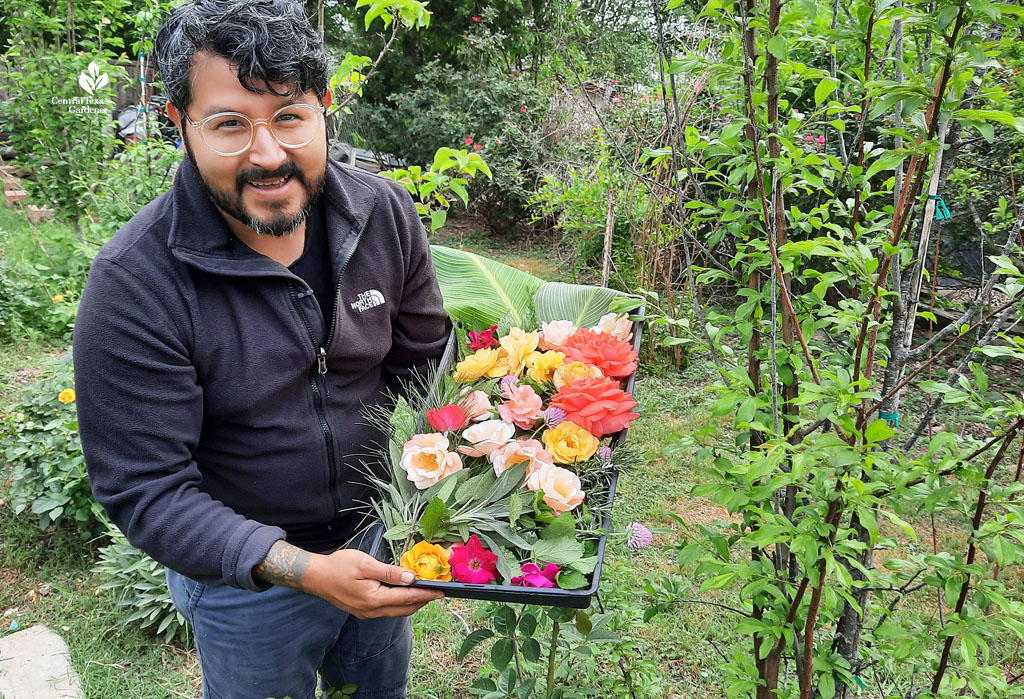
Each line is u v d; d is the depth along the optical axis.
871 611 1.59
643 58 8.25
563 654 2.01
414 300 1.65
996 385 4.43
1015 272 1.25
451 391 1.52
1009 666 2.35
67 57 6.32
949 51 1.11
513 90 9.62
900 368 1.44
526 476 1.33
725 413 1.29
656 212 5.14
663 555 3.14
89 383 1.23
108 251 1.25
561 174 7.68
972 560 1.38
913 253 1.46
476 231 10.35
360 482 1.55
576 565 1.19
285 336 1.37
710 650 2.62
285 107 1.19
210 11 1.14
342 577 1.17
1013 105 1.63
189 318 1.29
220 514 1.25
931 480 1.21
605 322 1.71
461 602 2.92
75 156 6.37
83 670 2.62
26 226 7.06
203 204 1.29
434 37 11.00
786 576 1.40
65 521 3.35
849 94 1.58
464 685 2.51
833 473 1.21
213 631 1.54
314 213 1.46
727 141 1.33
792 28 1.36
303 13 1.22
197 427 1.32
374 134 10.83
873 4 1.24
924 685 2.09
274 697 1.60
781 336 1.51
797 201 4.58
